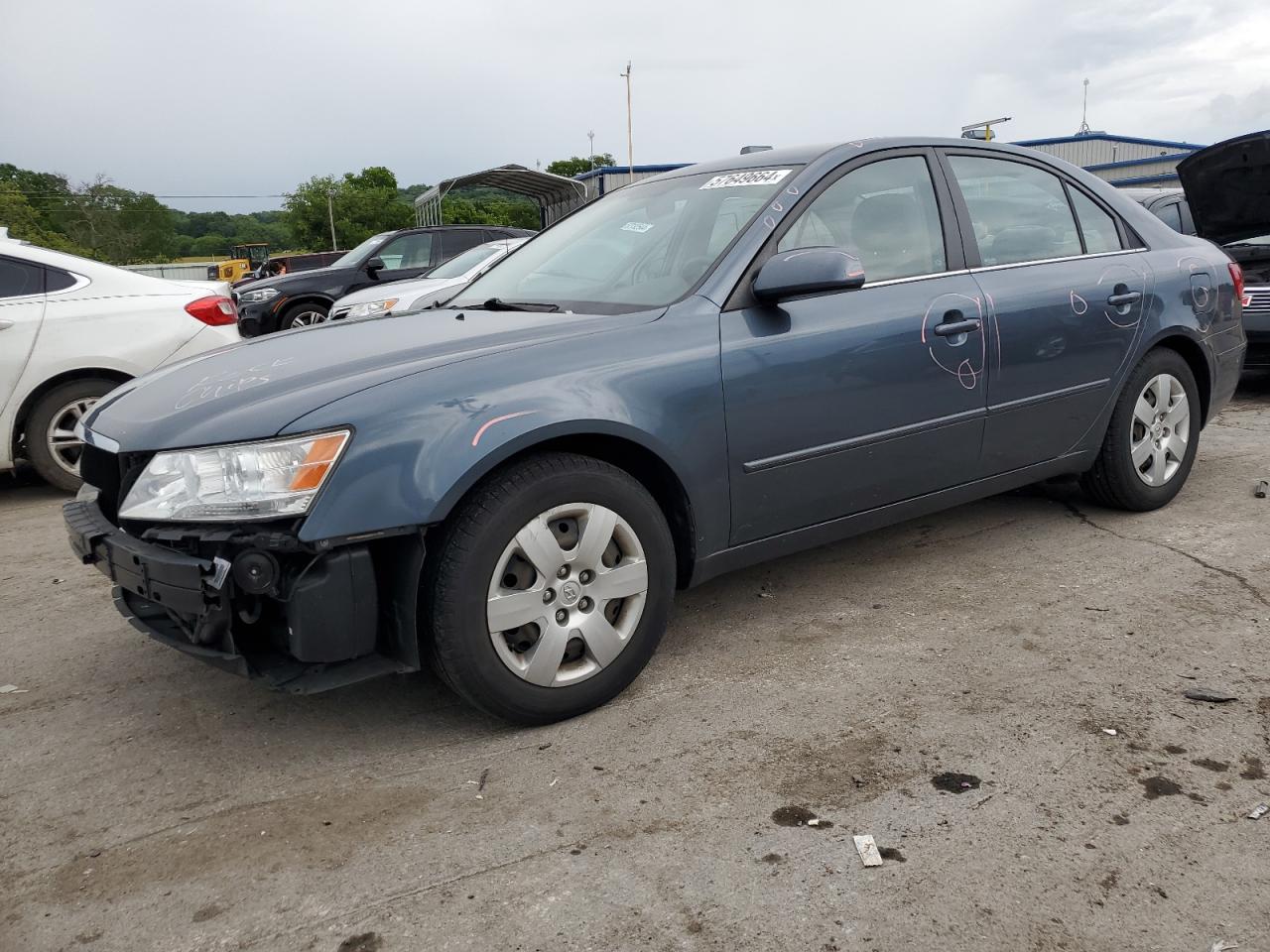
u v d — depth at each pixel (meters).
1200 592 3.55
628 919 1.99
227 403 2.64
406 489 2.46
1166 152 36.12
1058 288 3.85
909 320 3.38
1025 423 3.81
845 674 3.04
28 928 2.05
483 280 3.99
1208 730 2.62
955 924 1.94
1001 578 3.78
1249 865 2.08
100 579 4.30
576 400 2.71
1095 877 2.06
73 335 5.80
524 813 2.38
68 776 2.65
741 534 3.14
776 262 3.02
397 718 2.90
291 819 2.40
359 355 2.88
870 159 3.57
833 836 2.23
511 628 2.65
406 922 2.01
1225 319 4.57
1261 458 5.43
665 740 2.69
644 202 3.81
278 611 2.51
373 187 92.31
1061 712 2.74
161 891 2.15
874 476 3.40
